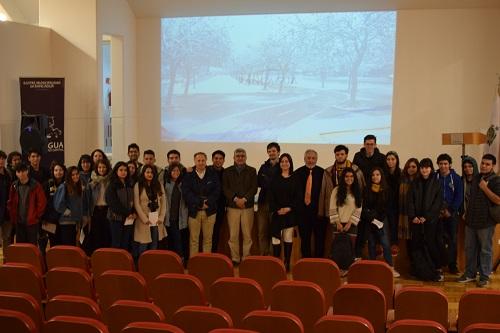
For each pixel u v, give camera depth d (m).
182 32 11.59
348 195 6.56
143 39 11.78
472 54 10.39
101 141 10.67
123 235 6.61
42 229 6.76
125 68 11.44
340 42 10.91
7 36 9.63
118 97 11.44
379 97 10.86
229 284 4.01
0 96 9.54
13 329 3.26
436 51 10.53
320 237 7.01
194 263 4.93
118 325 3.49
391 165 6.96
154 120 11.92
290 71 11.20
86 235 6.75
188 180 7.04
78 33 10.48
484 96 10.43
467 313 3.84
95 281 4.43
